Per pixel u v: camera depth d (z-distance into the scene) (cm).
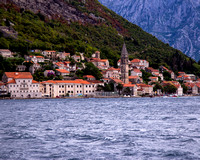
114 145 7656
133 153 6962
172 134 8944
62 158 6612
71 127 10344
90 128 10112
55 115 14325
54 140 8212
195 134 8938
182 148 7344
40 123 11381
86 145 7662
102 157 6675
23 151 7131
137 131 9469
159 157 6675
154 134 8956
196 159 6544
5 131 9556
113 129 9875
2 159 6550
